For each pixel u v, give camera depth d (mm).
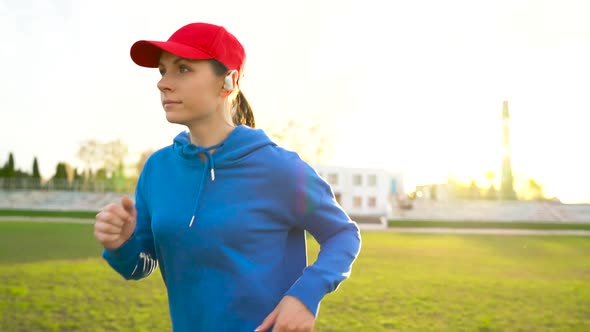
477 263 15836
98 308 7535
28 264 12688
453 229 41500
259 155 1914
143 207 2160
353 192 63125
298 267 2002
